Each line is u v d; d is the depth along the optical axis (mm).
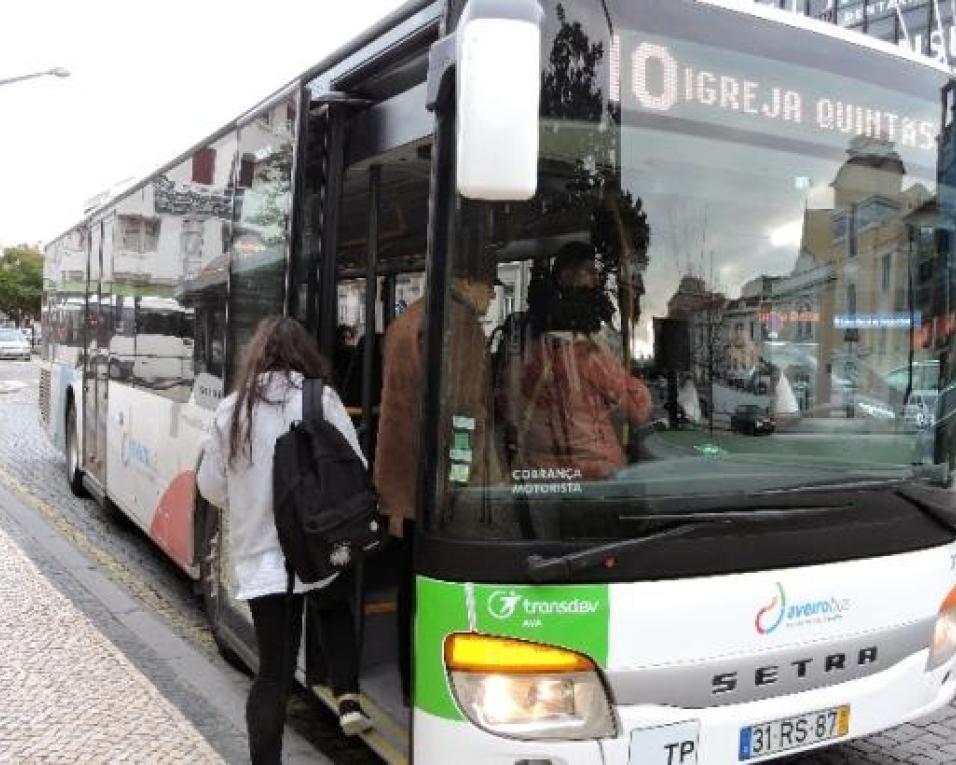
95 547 8047
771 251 3299
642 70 3090
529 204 2951
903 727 4566
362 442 4531
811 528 3180
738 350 3246
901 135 3600
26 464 12539
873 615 3316
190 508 5715
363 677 4164
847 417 3436
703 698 2984
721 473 3145
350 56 3902
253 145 4773
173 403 6176
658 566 2920
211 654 5504
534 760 2828
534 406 2934
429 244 2947
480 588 2820
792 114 3363
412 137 3746
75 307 10172
